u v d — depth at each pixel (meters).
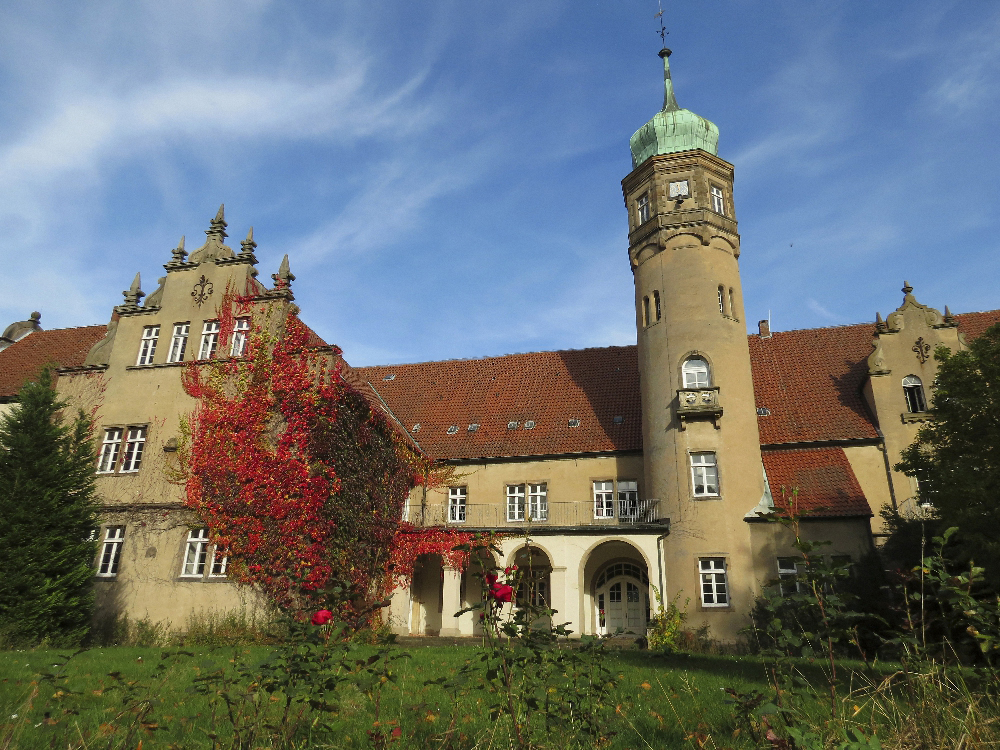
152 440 25.73
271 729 5.97
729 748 6.48
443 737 6.84
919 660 6.18
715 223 31.42
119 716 6.84
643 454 30.33
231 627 21.86
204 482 24.14
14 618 18.81
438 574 30.95
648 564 27.27
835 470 28.31
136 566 24.05
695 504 27.41
